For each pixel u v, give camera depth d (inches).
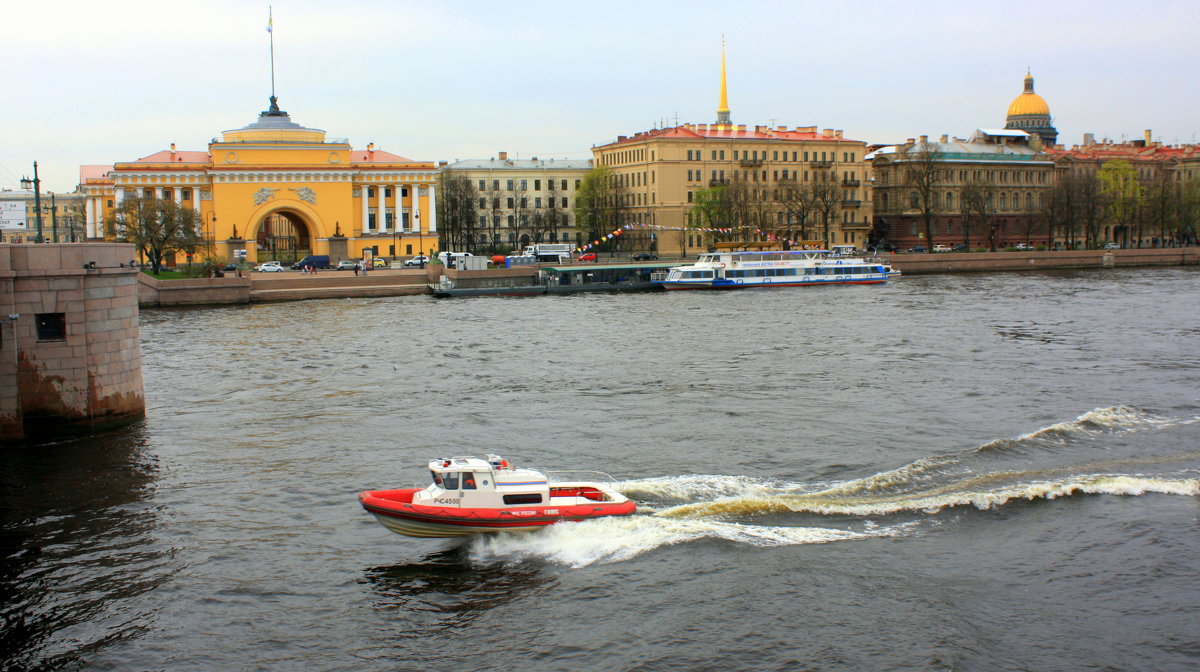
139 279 4311.0
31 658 1048.8
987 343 2844.5
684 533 1315.2
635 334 3193.9
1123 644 1055.0
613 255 6545.3
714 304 4284.0
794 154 7327.8
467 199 6934.1
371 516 1408.7
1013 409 1964.8
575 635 1086.4
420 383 2335.1
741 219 6589.6
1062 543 1275.8
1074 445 1676.9
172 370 2546.8
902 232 7613.2
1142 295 4303.6
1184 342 2817.4
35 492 1515.7
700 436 1788.9
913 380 2276.1
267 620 1121.4
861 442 1727.4
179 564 1257.4
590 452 1700.3
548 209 7726.4
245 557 1277.1
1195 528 1310.3
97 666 1034.1
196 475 1596.9
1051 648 1047.6
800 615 1112.8
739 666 1024.2
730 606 1134.4
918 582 1180.5
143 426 1893.5
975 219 7667.3
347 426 1909.4
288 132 5979.3
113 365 1840.6
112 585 1203.2
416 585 1199.6
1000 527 1327.5
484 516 1300.4
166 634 1092.5
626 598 1159.0
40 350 1750.7
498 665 1035.3
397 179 6235.2
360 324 3570.4
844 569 1213.7
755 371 2425.0
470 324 3548.2
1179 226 7322.8
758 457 1647.4
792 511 1385.3
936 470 1550.2
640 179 7253.9
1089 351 2667.3
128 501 1476.4
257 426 1911.9
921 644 1054.4
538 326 3467.0
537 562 1250.0
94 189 6176.2
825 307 4023.1
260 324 3592.5
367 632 1096.8
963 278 5634.8
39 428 1768.0
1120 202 7209.6
